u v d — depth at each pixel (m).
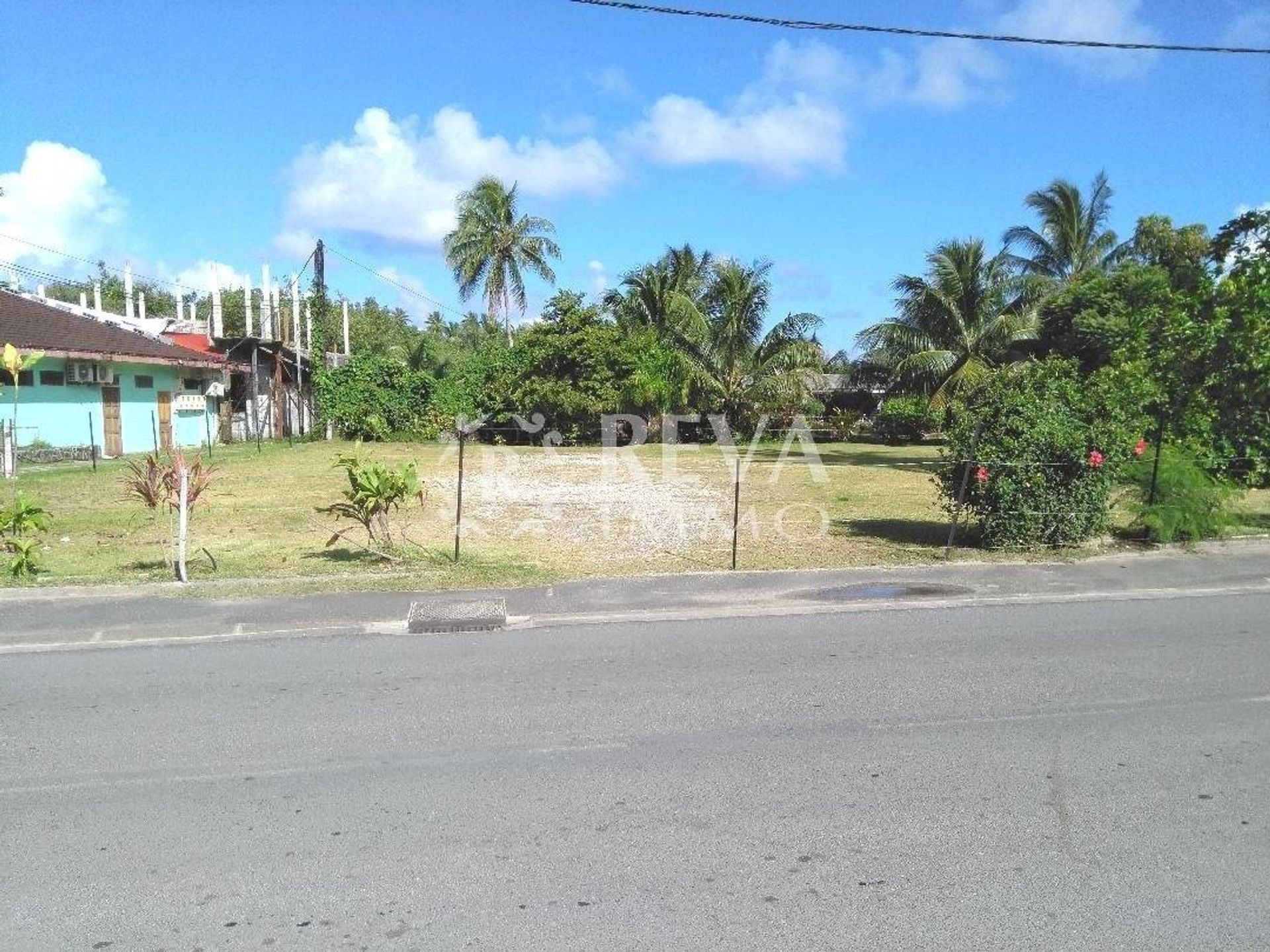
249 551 11.45
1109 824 4.18
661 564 10.58
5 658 7.00
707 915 3.47
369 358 34.97
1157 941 3.31
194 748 5.15
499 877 3.75
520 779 4.69
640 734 5.30
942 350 36.03
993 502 11.19
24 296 30.16
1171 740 5.18
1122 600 8.87
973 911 3.49
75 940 3.35
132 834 4.15
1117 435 11.12
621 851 3.95
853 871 3.77
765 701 5.84
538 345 35.19
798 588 9.25
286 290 52.19
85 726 5.52
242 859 3.92
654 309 38.88
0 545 11.41
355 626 7.89
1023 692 6.01
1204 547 11.34
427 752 5.05
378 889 3.67
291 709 5.79
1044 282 35.00
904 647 7.14
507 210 44.78
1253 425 13.03
